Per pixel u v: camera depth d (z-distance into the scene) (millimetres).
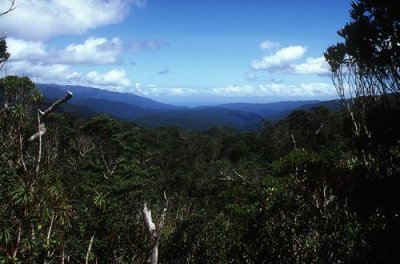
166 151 76000
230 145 82062
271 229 10250
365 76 5793
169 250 12562
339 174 9805
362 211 7047
